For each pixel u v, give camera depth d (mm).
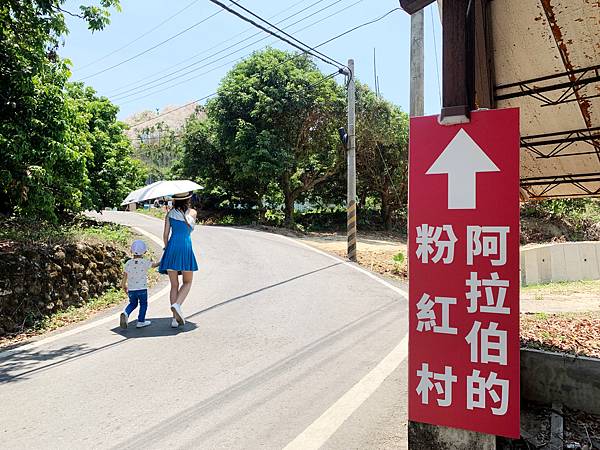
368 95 27188
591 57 5395
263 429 3580
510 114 2602
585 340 5883
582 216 28812
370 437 3473
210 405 3988
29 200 8500
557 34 4977
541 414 3932
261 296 8422
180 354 5293
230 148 24297
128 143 18047
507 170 2600
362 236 27062
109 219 23453
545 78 5953
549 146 8727
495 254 2611
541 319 7633
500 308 2592
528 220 28469
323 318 6938
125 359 5141
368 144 28297
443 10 2764
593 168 10000
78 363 5047
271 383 4473
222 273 10750
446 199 2734
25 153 7824
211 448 3305
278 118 24578
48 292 7379
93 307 7859
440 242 2742
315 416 3801
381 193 31391
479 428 2623
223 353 5328
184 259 6453
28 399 4141
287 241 18141
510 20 4812
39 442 3393
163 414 3826
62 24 7656
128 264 6375
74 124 9531
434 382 2740
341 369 4859
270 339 5867
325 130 25656
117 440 3418
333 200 31766
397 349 5512
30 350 5570
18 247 7379
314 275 10844
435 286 2750
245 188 28172
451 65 2729
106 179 16578
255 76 24500
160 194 6410
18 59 7730
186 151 27938
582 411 3900
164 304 7832
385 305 7867
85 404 4020
